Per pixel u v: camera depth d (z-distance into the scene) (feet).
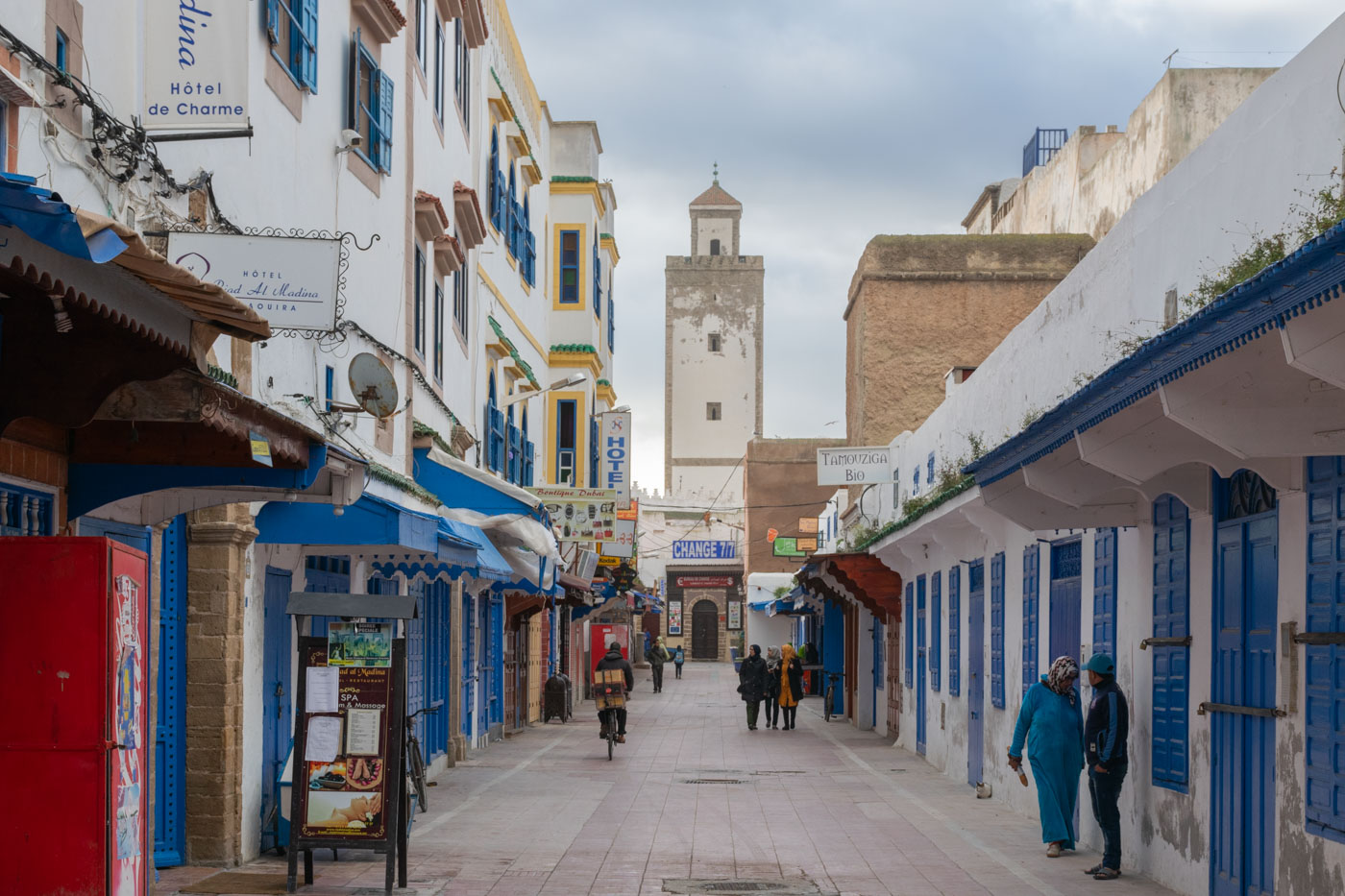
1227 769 31.12
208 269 27.99
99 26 25.25
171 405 22.34
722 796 55.31
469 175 71.72
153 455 26.35
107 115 24.95
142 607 21.27
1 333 20.54
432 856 38.60
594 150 112.06
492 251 79.46
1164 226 37.37
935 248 96.68
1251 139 31.94
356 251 45.57
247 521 34.94
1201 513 33.12
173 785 34.30
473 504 55.01
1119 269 41.01
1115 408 26.03
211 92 26.35
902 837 43.65
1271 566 28.99
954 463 66.74
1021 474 37.55
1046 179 105.19
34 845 19.17
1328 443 22.85
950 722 65.67
